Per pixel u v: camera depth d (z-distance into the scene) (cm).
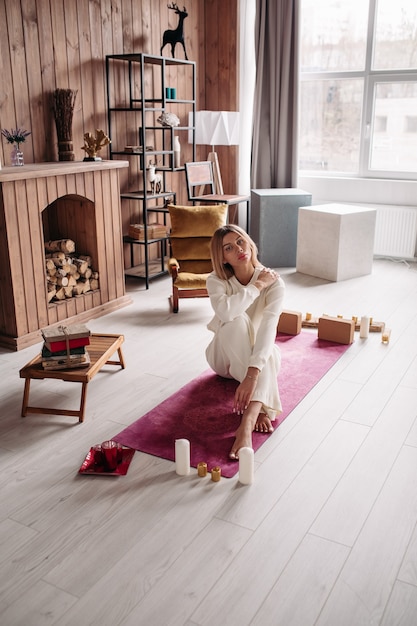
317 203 606
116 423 269
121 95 491
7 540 193
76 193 389
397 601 168
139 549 189
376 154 593
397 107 571
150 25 515
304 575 177
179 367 330
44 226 427
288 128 589
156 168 504
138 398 293
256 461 237
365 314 417
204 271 448
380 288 480
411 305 436
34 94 407
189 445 242
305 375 316
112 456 228
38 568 181
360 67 577
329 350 352
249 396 249
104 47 466
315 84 599
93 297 418
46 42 411
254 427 260
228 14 578
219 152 616
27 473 231
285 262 554
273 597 169
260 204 534
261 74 579
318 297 457
